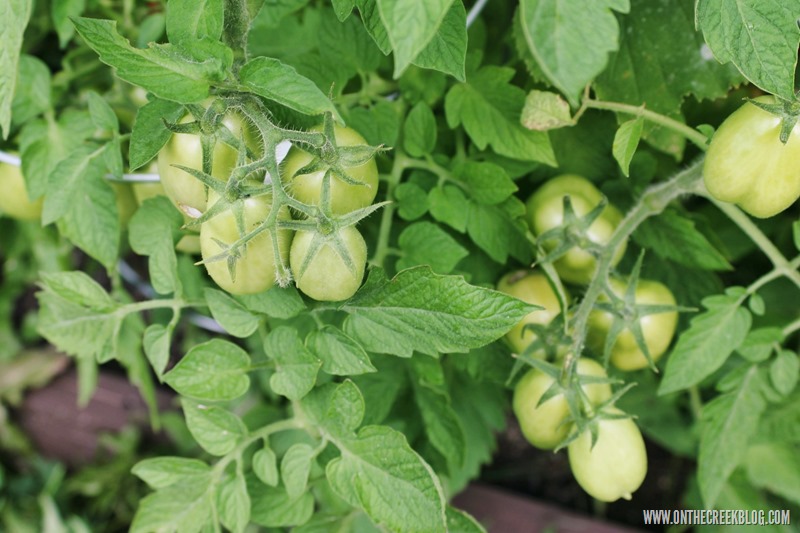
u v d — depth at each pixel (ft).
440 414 2.26
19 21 1.85
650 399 2.97
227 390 1.99
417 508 1.91
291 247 1.80
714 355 2.17
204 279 2.55
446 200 2.21
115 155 2.15
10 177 2.44
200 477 2.07
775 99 1.85
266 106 1.90
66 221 2.22
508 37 2.50
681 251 2.40
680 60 2.28
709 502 2.26
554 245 2.26
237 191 1.70
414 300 1.87
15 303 3.95
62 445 3.79
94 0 2.50
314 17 2.46
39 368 3.79
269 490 2.12
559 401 2.11
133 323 2.49
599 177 2.45
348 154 1.77
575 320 2.09
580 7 1.55
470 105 2.21
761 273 2.80
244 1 1.87
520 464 3.55
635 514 3.45
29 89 2.31
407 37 1.48
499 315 1.83
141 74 1.70
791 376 2.23
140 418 3.72
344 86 2.26
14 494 3.80
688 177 2.09
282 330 1.99
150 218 2.15
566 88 1.55
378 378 2.33
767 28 1.68
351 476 1.95
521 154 2.19
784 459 2.84
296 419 2.06
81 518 3.76
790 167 1.85
